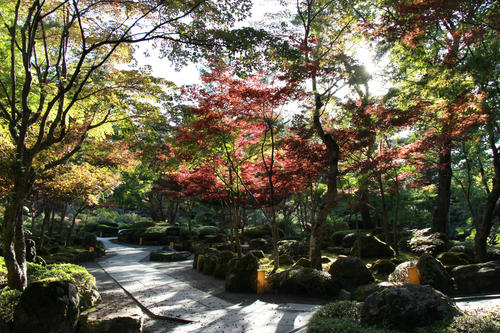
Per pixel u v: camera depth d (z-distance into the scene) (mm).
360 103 11688
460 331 3969
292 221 28953
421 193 21859
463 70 9188
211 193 16406
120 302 7945
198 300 8398
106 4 7613
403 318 4340
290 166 12664
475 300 6938
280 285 9078
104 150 14672
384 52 12961
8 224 6730
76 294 5898
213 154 13078
